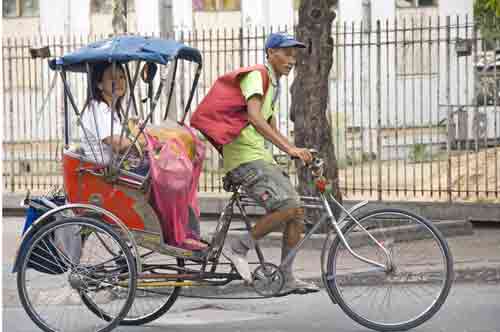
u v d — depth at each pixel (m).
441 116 30.75
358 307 9.79
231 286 11.79
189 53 10.12
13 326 10.52
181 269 9.75
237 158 9.81
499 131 29.03
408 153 30.38
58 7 32.62
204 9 32.22
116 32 27.41
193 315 11.00
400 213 9.73
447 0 32.22
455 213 18.83
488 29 32.25
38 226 9.69
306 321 10.51
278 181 9.68
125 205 9.59
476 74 22.05
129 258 9.43
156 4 32.47
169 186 9.41
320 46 15.87
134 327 10.30
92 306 9.84
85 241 9.70
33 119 29.80
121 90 9.84
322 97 15.87
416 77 31.52
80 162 9.63
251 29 31.73
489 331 9.84
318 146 15.77
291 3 31.88
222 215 9.79
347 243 9.73
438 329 9.94
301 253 14.52
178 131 10.01
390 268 9.71
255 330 10.07
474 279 12.83
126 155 9.53
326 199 9.86
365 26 32.03
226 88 9.80
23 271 9.69
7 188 25.44
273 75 9.96
